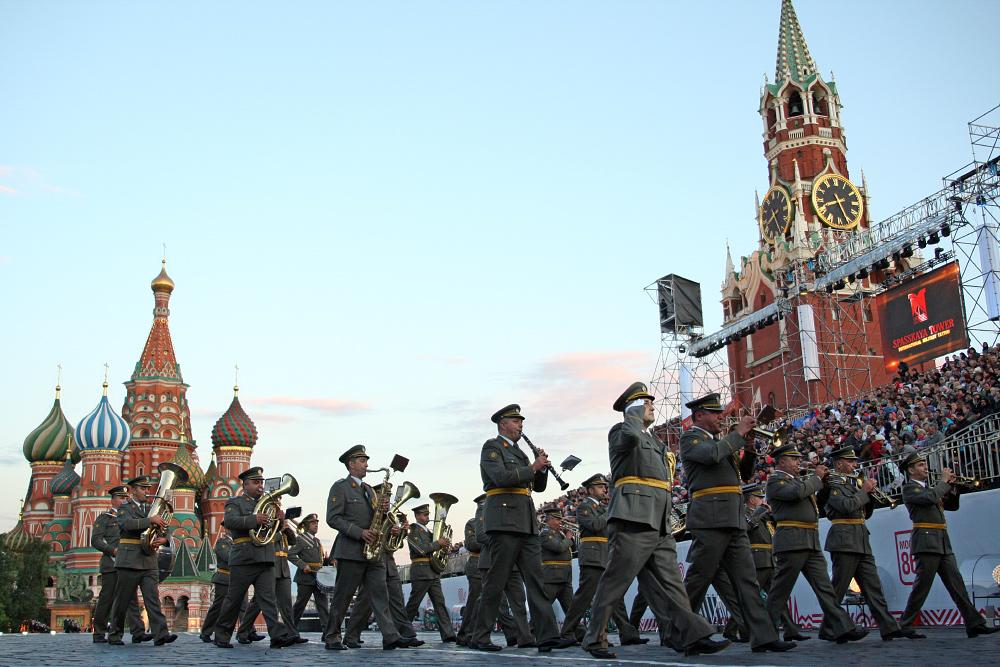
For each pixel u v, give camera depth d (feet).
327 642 51.85
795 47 271.69
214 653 47.57
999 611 53.01
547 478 47.32
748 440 40.16
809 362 180.65
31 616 307.99
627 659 36.73
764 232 261.24
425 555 66.85
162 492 59.21
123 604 59.11
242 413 441.68
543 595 45.19
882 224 151.02
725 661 34.40
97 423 393.91
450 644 61.46
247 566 54.13
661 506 37.50
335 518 51.26
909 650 37.91
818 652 38.17
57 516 413.80
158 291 450.30
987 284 124.26
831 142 259.60
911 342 151.33
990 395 86.12
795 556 45.96
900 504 60.34
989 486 63.67
